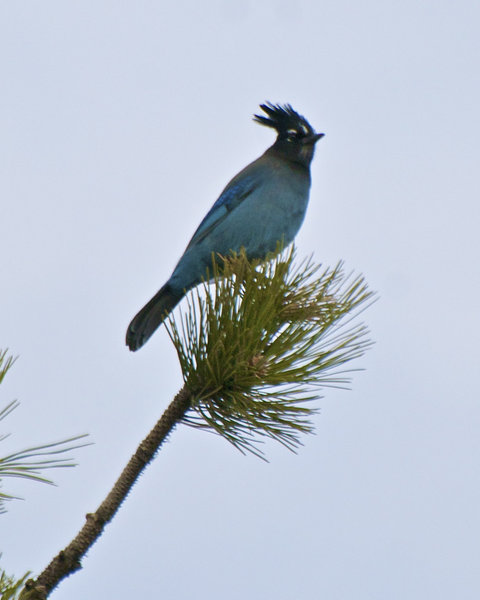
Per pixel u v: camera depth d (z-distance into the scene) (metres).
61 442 4.88
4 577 5.23
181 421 6.48
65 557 5.55
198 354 6.56
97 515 5.79
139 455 6.26
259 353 6.70
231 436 6.41
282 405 6.45
